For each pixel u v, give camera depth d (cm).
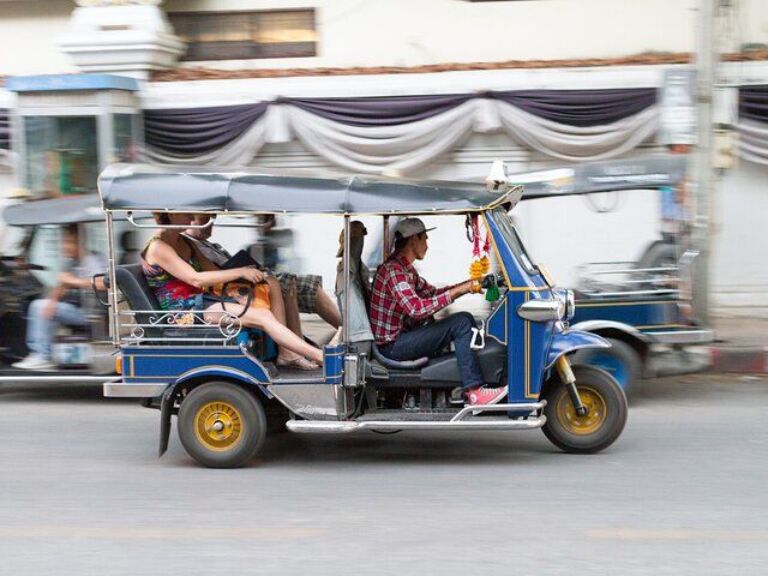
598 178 881
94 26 1349
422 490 642
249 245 823
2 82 1389
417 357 708
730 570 494
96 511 608
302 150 1340
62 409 925
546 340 688
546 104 1273
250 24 1422
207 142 1334
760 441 767
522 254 713
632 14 1350
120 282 710
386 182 690
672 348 903
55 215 902
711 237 1038
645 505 603
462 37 1381
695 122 1059
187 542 546
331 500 623
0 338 906
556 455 730
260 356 727
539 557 513
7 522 588
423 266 1059
